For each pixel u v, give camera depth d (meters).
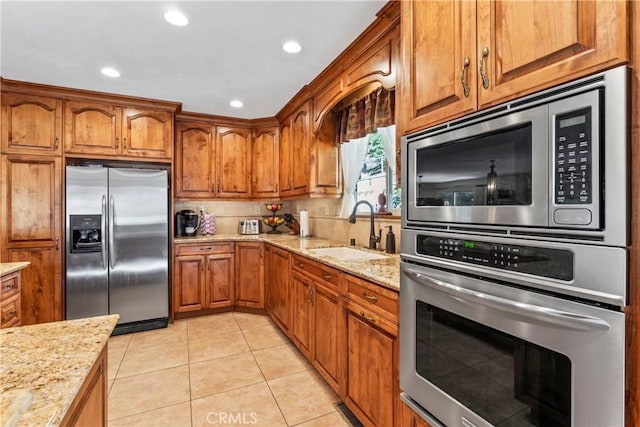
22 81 2.79
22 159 2.86
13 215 2.83
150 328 3.24
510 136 0.88
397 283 1.41
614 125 0.67
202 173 3.83
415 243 1.25
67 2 1.74
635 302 0.66
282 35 2.07
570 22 0.75
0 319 1.98
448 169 1.10
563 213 0.75
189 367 2.44
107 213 3.07
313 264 2.30
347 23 1.93
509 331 0.89
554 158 0.77
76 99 3.05
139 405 1.97
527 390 0.85
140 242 3.21
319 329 2.20
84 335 0.96
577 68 0.73
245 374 2.34
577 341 0.74
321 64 2.48
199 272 3.58
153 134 3.34
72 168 2.96
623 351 0.67
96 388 0.91
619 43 0.66
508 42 0.89
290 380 2.26
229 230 4.30
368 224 2.73
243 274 3.72
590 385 0.72
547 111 0.79
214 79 2.78
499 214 0.91
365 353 1.65
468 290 1.01
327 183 3.11
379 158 2.79
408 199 1.28
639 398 0.66
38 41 2.14
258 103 3.42
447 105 1.10
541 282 0.81
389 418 1.46
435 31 1.16
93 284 3.04
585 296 0.72
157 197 3.29
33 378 0.71
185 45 2.20
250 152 4.06
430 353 1.19
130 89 3.00
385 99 2.34
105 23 1.94
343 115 2.91
